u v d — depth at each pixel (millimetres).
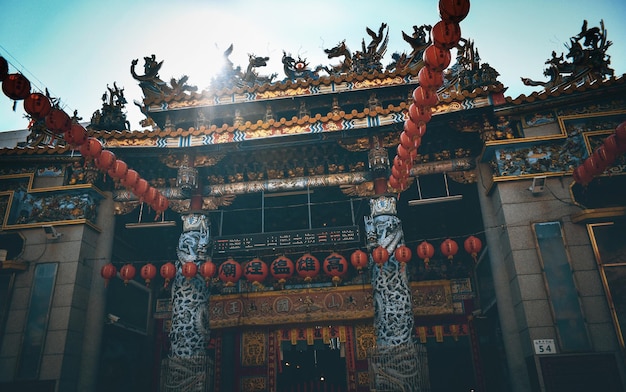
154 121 20031
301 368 23828
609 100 15219
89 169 17203
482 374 19094
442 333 19891
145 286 21312
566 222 14109
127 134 16734
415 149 12734
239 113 19297
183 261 16469
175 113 19578
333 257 15992
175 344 15672
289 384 22625
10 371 14500
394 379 14078
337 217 21859
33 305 15367
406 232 21719
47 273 15805
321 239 16531
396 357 14328
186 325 15820
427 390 14328
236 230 22516
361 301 20781
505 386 18469
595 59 15875
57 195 17078
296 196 20094
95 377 15648
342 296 20969
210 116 19469
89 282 16453
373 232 16031
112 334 17953
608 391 12109
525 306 13391
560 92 14938
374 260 15156
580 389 12273
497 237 15328
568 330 12867
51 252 16125
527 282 13656
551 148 15117
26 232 16484
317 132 16281
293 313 20906
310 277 16062
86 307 16188
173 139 16906
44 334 14953
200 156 17250
